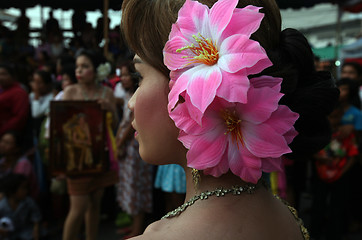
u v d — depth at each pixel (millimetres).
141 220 3041
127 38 584
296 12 8359
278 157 516
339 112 2814
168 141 586
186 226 510
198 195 553
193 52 516
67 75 2973
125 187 2959
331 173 2828
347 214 3172
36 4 6211
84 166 2480
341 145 2822
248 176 507
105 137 2523
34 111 3719
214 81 479
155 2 567
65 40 6312
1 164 3301
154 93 574
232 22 501
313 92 584
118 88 3486
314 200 3004
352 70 3514
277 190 2967
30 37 6887
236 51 484
